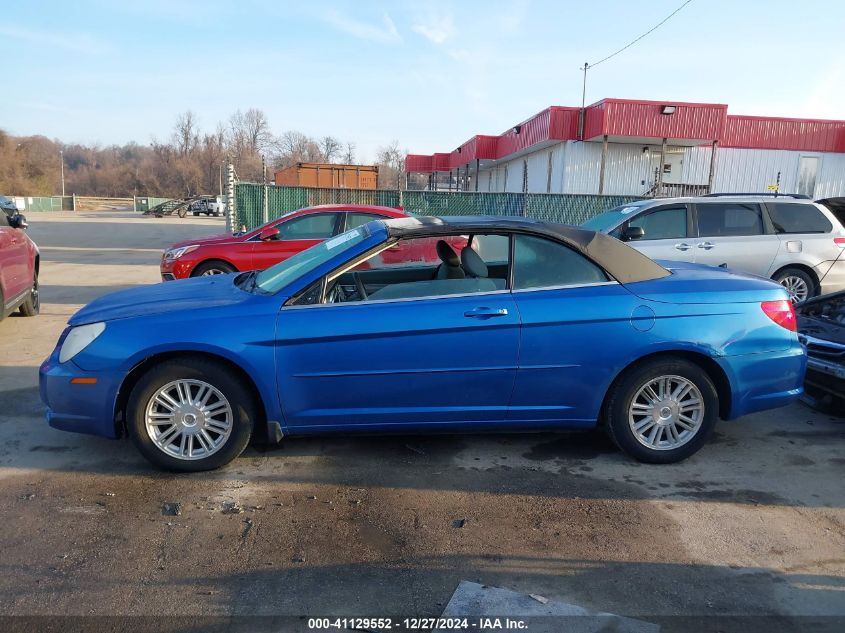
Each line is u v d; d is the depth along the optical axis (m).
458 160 32.53
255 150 103.06
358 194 16.31
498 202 16.56
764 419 4.86
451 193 16.48
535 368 3.72
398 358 3.64
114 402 3.61
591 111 19.56
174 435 3.71
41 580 2.70
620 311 3.73
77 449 4.09
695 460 4.06
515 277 3.83
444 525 3.20
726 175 21.58
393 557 2.91
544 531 3.15
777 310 3.95
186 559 2.88
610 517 3.30
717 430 4.62
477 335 3.66
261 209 15.98
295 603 2.57
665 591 2.67
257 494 3.52
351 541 3.04
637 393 3.85
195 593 2.62
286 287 3.76
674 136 18.92
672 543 3.06
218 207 55.97
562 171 21.02
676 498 3.53
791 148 21.58
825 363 4.68
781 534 3.15
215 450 3.71
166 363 3.61
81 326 3.72
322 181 24.28
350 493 3.55
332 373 3.64
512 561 2.89
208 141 103.50
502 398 3.78
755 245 8.13
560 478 3.77
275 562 2.86
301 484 3.65
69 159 130.38
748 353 3.87
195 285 4.38
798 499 3.54
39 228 31.69
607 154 20.81
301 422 3.74
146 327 3.59
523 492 3.58
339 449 4.15
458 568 2.83
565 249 3.88
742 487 3.68
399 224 4.00
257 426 3.93
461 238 3.91
